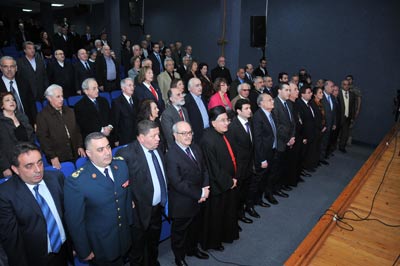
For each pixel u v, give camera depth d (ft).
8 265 5.65
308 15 23.04
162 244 9.64
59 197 6.19
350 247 7.07
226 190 8.70
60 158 10.04
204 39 32.60
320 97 15.46
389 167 11.91
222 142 8.77
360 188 10.07
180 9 34.45
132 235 7.38
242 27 27.07
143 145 7.25
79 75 18.10
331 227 7.82
